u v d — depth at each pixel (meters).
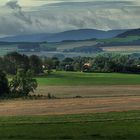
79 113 89.94
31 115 87.31
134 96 135.38
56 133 61.88
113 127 67.69
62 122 74.88
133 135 60.38
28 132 62.62
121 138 58.16
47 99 125.75
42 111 94.69
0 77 131.25
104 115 85.12
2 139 56.78
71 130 64.81
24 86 134.12
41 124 72.25
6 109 99.69
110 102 114.19
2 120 78.75
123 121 75.12
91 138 58.03
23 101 118.62
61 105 107.12
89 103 112.00
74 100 122.00
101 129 65.69
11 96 129.38
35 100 122.19
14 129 66.00
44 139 57.12
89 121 75.81
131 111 92.12
